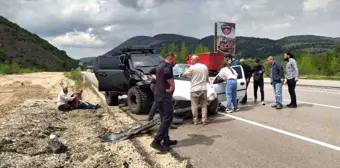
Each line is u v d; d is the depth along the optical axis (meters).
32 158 5.22
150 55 10.69
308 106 10.17
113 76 9.93
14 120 8.04
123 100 12.23
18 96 14.71
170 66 5.66
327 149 5.49
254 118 8.32
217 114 9.09
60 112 9.77
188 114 8.50
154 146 5.64
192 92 7.57
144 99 8.88
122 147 5.91
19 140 6.11
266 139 6.22
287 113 8.94
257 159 5.07
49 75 34.09
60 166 4.91
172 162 5.02
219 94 9.49
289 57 9.78
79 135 6.89
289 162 4.90
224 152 5.48
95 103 11.80
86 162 5.11
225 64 9.37
